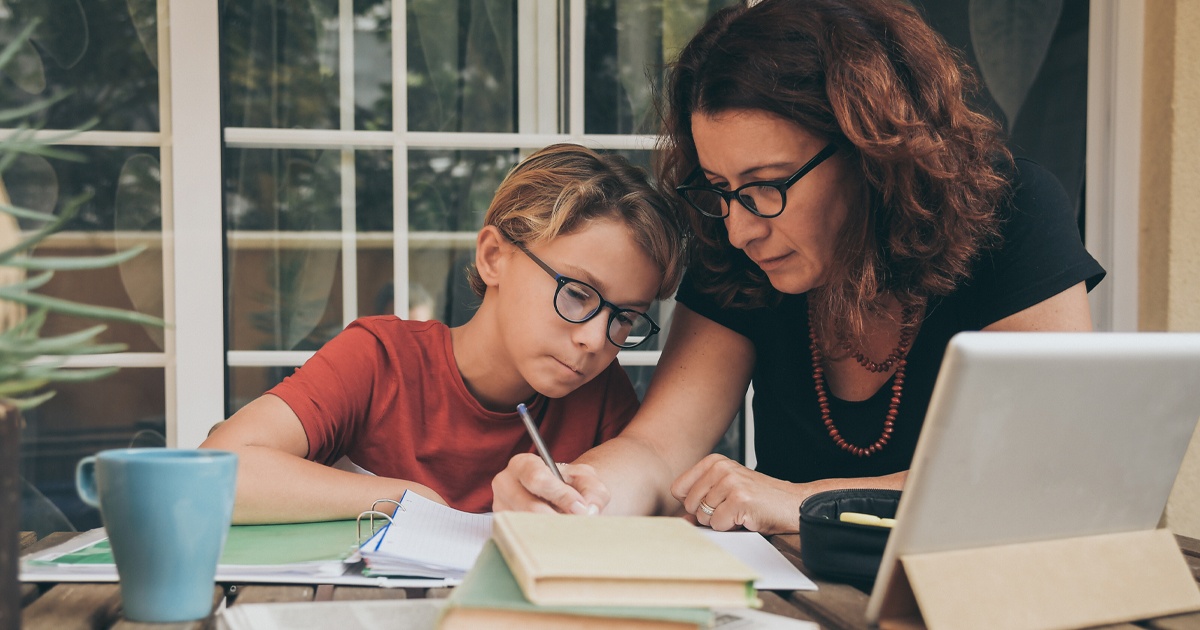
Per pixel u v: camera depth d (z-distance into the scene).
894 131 1.13
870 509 0.93
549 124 2.27
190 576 0.69
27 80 2.13
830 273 1.20
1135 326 2.20
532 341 1.31
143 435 2.16
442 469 1.44
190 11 2.12
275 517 1.07
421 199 2.25
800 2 1.17
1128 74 2.17
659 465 1.22
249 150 2.20
